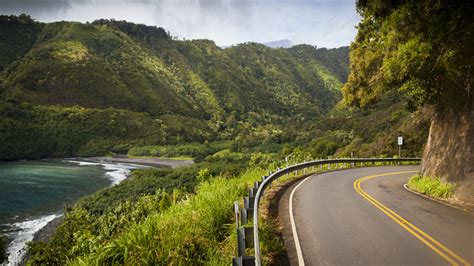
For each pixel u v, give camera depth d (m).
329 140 92.75
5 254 31.59
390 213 11.42
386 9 12.41
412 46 10.78
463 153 14.76
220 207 9.65
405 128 53.75
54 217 49.81
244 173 22.25
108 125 194.25
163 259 6.71
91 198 54.66
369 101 19.94
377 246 7.84
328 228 9.57
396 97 108.50
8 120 163.62
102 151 176.38
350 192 16.59
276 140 150.75
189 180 62.97
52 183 83.06
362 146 60.19
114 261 6.66
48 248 24.58
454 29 10.41
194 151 164.75
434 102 17.61
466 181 14.05
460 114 15.66
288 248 7.91
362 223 10.05
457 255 7.12
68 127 181.25
